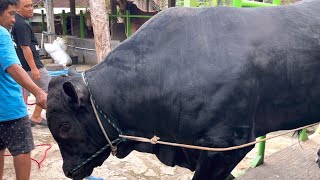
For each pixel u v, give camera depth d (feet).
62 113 7.71
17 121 10.63
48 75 18.79
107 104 7.82
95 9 21.54
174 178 13.92
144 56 7.83
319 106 8.16
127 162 15.25
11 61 9.91
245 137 7.64
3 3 10.62
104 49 21.98
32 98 25.80
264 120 8.07
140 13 41.52
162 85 7.66
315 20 8.09
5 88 10.35
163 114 7.80
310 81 7.88
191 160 8.27
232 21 7.84
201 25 7.79
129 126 8.04
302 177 11.62
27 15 17.42
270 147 16.87
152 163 15.24
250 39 7.64
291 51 7.72
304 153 13.24
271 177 11.67
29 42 17.35
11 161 15.34
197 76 7.40
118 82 7.83
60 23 52.60
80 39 44.06
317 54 7.82
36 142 17.39
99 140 8.07
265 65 7.59
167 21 7.96
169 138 8.13
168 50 7.72
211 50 7.51
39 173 14.19
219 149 7.48
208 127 7.50
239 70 7.34
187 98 7.43
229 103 7.36
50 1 42.34
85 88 7.84
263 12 8.14
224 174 7.95
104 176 13.92
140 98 7.77
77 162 8.08
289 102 7.98
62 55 40.60
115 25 42.19
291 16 8.09
